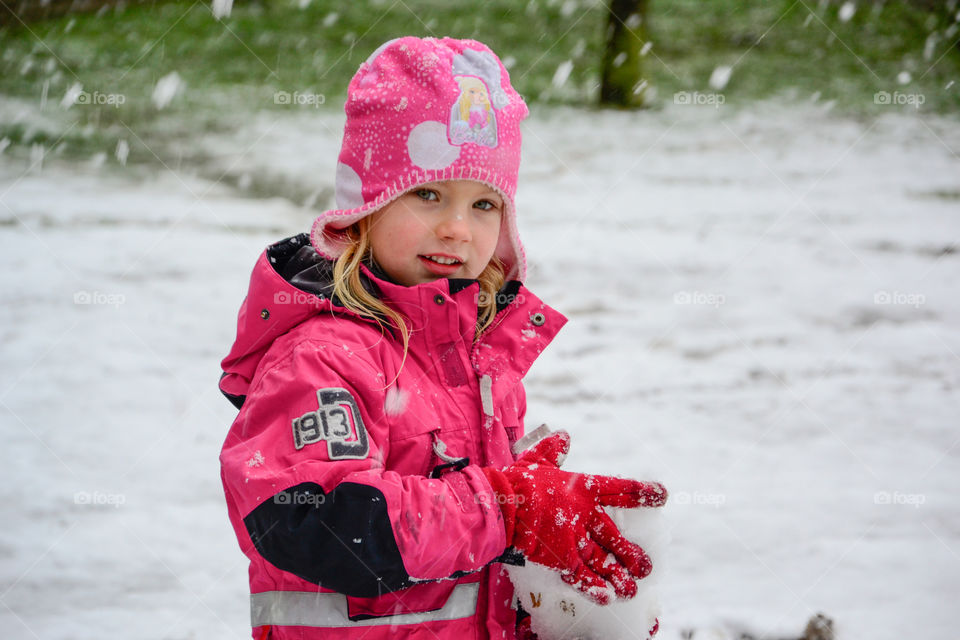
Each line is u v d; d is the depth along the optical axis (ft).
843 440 14.14
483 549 4.11
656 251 23.45
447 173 4.85
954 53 48.57
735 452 13.51
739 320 19.24
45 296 18.54
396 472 4.40
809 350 17.84
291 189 26.78
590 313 19.31
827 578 10.36
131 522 11.09
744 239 24.62
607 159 32.12
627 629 4.52
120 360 15.84
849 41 49.83
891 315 19.83
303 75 40.60
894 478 12.99
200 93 37.27
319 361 4.36
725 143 34.73
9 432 13.23
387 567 3.99
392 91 4.93
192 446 13.09
